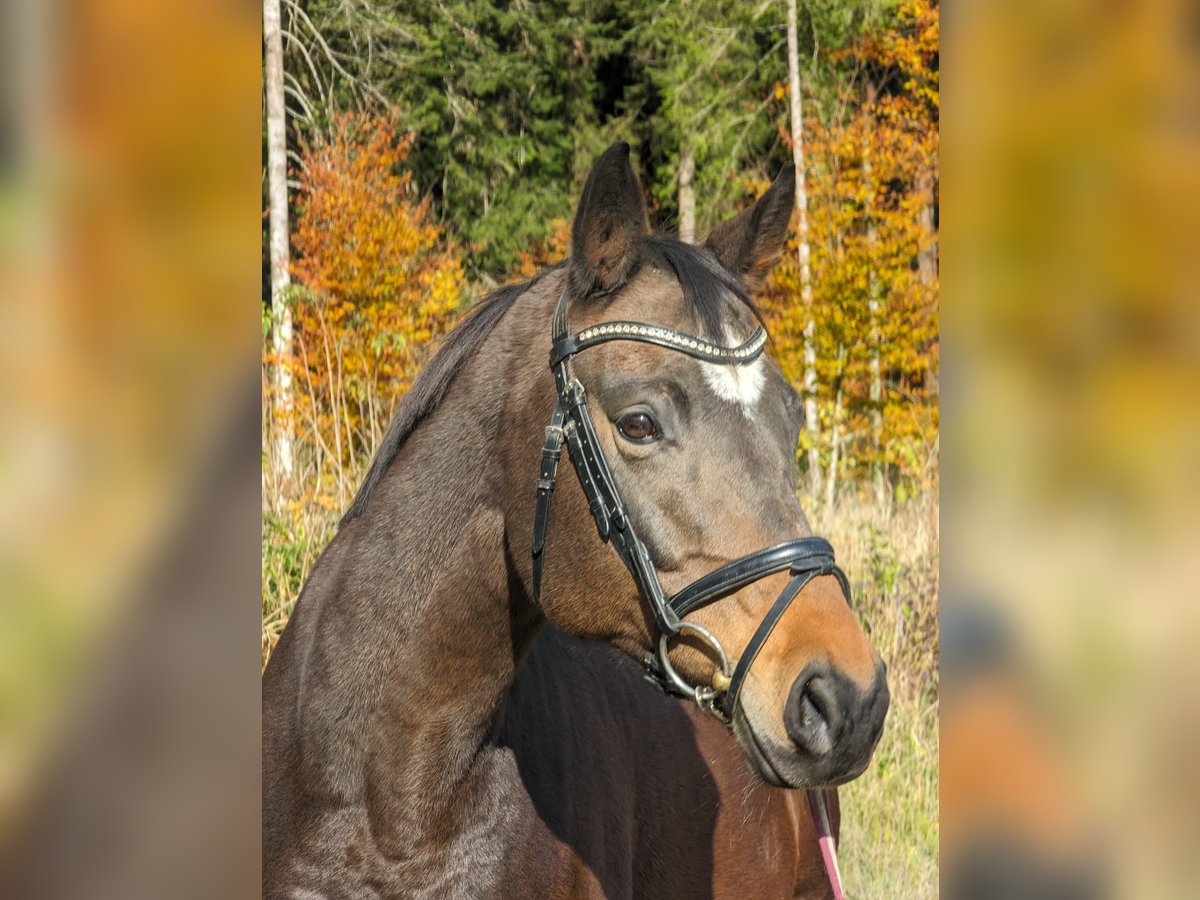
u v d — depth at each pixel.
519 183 16.75
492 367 2.05
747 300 1.94
